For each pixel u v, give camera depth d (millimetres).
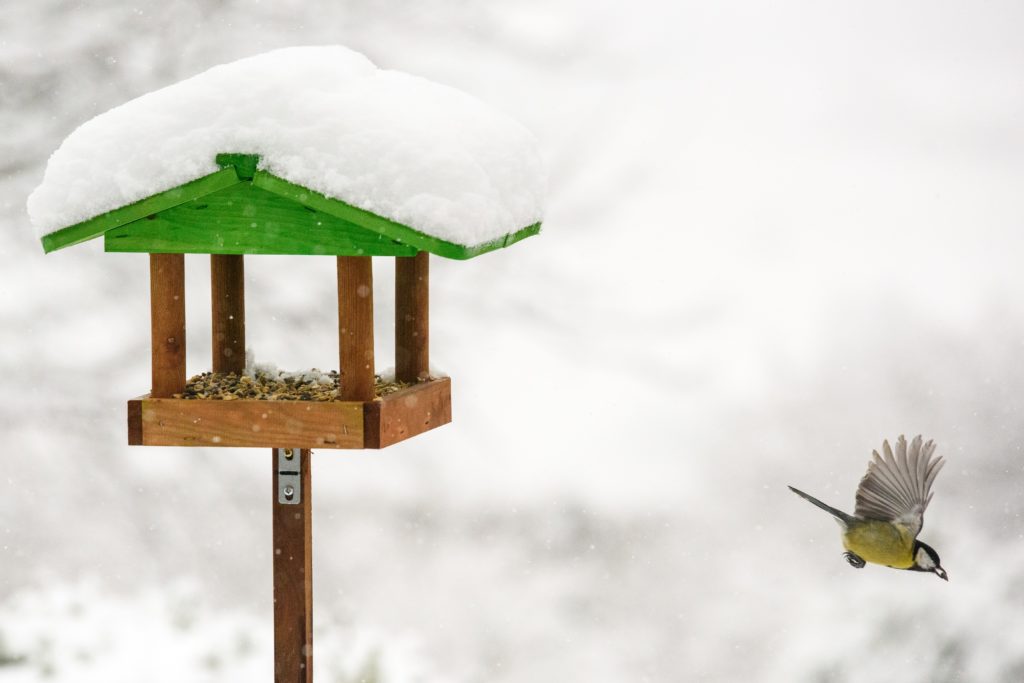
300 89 5719
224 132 5609
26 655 9875
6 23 14234
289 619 6320
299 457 6293
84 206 5648
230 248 5762
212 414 5859
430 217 5488
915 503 5711
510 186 6211
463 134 5930
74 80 14289
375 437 5801
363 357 5887
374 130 5633
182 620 10719
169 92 5773
